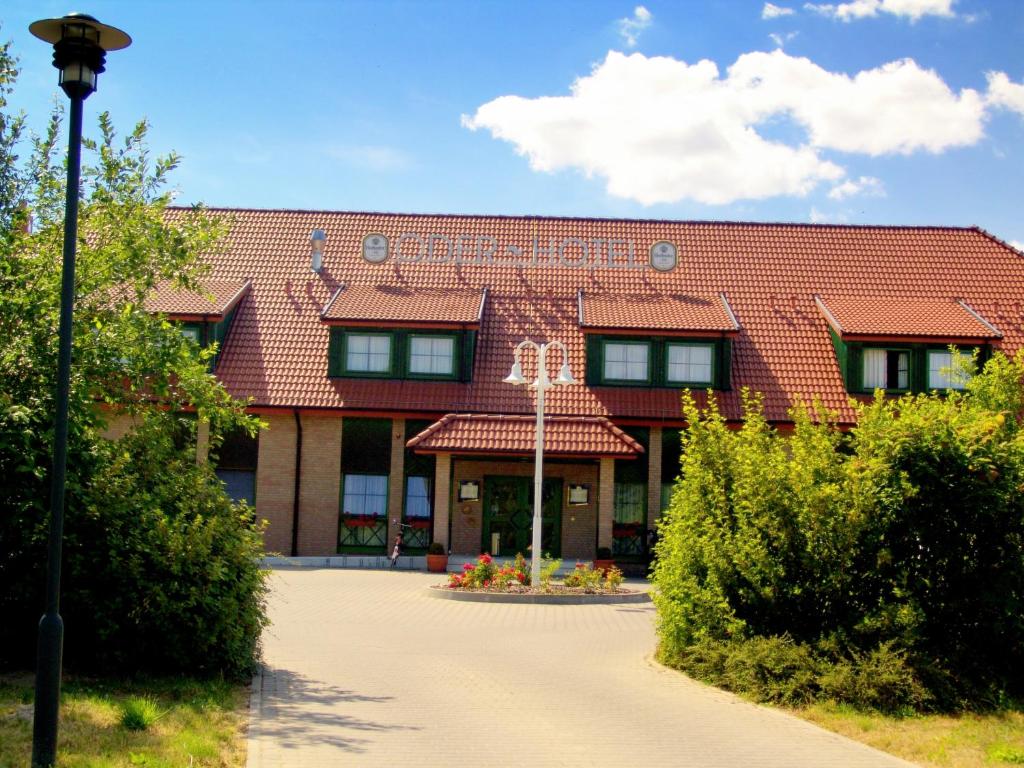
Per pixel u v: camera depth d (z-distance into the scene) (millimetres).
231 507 13711
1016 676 13164
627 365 31109
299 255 34438
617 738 10844
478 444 28141
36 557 12109
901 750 10594
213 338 30812
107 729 9555
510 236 35156
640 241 35156
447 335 30984
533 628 19266
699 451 15398
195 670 12695
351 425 30391
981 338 30422
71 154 8891
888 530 13938
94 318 13602
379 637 17688
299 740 10008
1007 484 13438
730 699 13078
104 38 8984
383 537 30312
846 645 13297
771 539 14383
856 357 30938
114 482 12516
